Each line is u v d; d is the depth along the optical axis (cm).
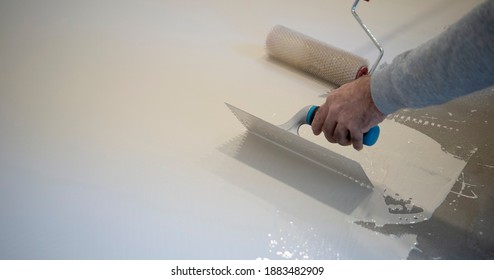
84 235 113
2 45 177
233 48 189
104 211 118
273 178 131
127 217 117
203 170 132
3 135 138
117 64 173
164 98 158
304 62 176
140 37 190
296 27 205
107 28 194
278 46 179
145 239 113
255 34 200
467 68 91
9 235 111
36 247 109
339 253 113
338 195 128
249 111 156
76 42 183
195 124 148
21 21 193
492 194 131
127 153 135
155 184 126
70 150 135
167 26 199
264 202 124
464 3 231
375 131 121
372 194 129
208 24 204
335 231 118
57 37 185
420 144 147
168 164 133
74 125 144
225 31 200
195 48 187
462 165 140
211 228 116
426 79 97
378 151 144
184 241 113
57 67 169
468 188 133
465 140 149
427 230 120
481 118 159
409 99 103
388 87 105
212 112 154
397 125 155
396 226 121
